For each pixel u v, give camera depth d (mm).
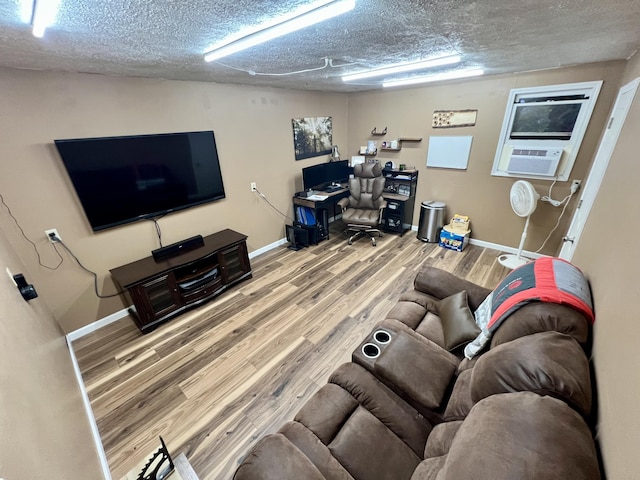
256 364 2129
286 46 1650
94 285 2521
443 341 1689
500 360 1012
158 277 2479
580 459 644
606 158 1971
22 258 2127
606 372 836
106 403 1858
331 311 2693
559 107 2926
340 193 4355
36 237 2170
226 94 3125
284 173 4066
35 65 1843
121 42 1420
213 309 2789
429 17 1262
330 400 1296
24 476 596
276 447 1026
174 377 2037
